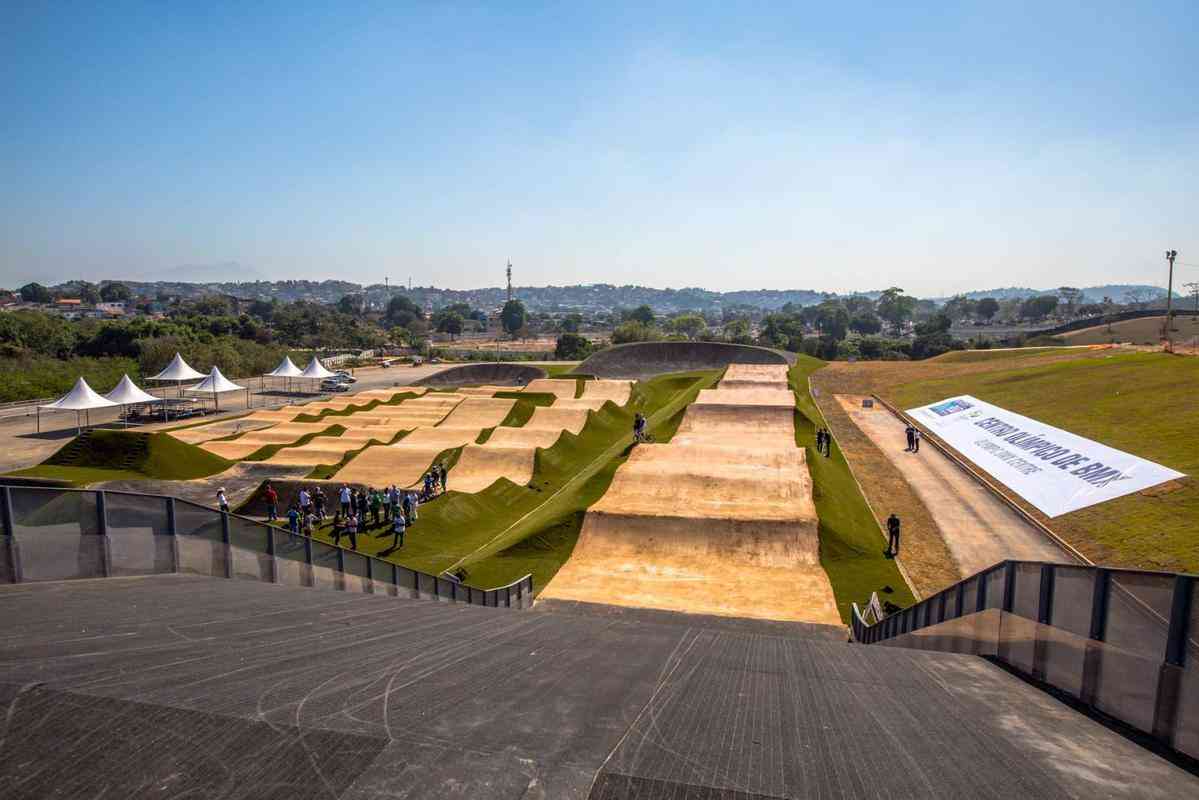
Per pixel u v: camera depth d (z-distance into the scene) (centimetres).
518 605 2202
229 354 9506
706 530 2630
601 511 2742
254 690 576
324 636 796
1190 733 546
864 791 455
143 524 1105
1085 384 4878
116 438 3953
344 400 6650
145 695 548
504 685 640
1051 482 3288
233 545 1219
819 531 2616
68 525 1032
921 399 5753
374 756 468
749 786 454
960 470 3844
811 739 540
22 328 9744
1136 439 3447
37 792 415
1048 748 550
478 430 4750
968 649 951
